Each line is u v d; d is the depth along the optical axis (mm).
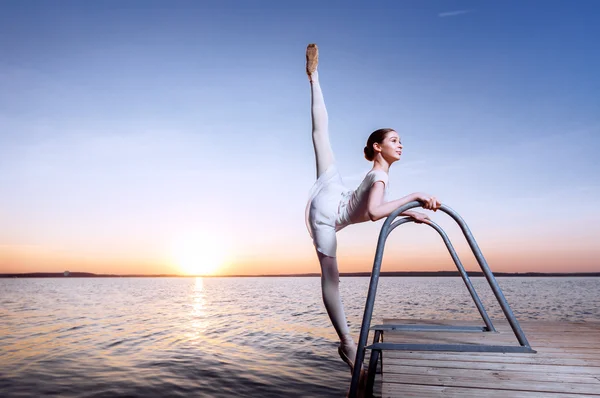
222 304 26734
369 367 2281
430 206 2215
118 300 31703
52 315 18438
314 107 2525
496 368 2168
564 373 2076
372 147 2422
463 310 19500
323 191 2381
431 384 1924
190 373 6871
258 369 7227
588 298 30281
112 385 6059
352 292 41000
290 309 21922
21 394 5570
